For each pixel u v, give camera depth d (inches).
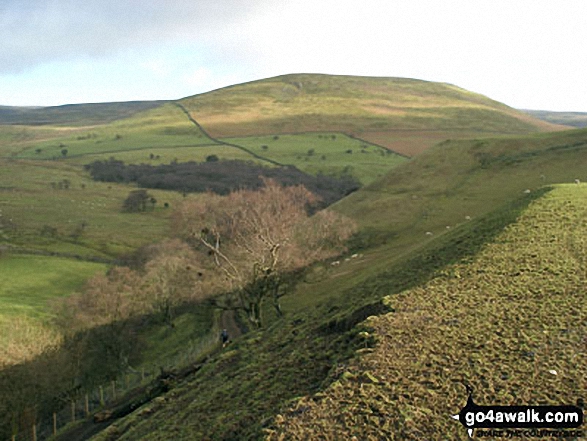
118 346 1961.1
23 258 3371.1
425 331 799.1
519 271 992.2
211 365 1173.7
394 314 881.5
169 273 2342.5
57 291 2709.2
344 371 719.1
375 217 2881.4
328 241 2532.0
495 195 2728.8
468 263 1091.9
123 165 7578.7
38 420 1604.3
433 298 935.0
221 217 3154.5
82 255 3607.3
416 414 597.3
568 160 2965.1
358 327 880.9
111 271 2709.2
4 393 1569.9
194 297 2176.4
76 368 1803.6
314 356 898.1
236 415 770.2
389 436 568.4
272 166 6993.1
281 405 701.3
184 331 2198.6
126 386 1796.3
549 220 1245.7
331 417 618.8
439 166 3474.4
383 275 1364.4
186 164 7239.2
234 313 2167.8
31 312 2242.9
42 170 7637.8
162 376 1552.7
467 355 712.4
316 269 2139.5
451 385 646.5
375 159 7347.4
